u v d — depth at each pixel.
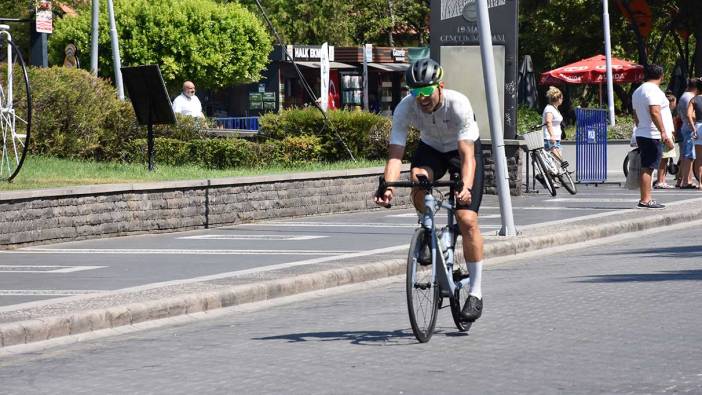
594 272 27.34
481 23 32.59
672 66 131.12
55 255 31.41
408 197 47.53
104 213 35.69
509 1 51.62
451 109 18.77
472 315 19.53
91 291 24.64
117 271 27.89
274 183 41.41
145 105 43.41
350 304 23.95
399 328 20.58
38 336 20.38
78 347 19.83
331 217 42.88
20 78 45.12
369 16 137.75
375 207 46.06
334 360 17.77
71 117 47.03
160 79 42.72
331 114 52.75
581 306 22.11
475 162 19.11
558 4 116.00
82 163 44.72
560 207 44.56
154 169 43.75
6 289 25.05
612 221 37.47
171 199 37.62
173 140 48.75
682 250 31.17
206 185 38.66
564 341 18.75
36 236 33.72
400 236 35.59
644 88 41.31
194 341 19.95
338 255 30.58
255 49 102.69
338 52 124.50
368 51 122.62
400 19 139.38
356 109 54.91
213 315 23.08
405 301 24.14
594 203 46.22
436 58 52.69
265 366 17.47
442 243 19.44
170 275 27.03
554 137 52.09
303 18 130.25
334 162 52.34
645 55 99.56
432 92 18.41
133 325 21.91
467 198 18.75
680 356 17.30
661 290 23.66
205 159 48.44
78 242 34.66
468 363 17.27
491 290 25.05
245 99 119.25
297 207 42.44
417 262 18.78
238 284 24.81
